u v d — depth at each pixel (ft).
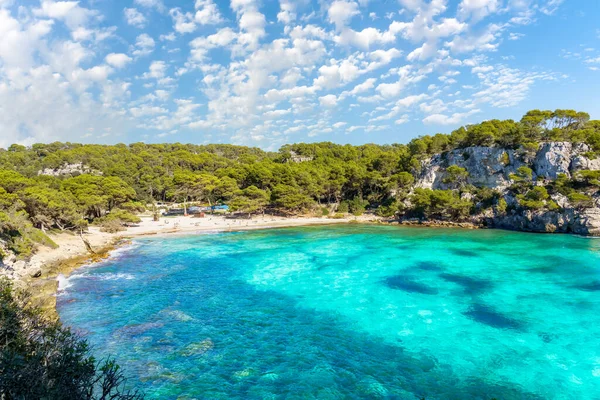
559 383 88.94
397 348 106.63
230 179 448.65
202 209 462.60
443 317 127.24
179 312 133.49
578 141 322.55
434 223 356.18
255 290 158.20
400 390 86.89
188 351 104.47
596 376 91.30
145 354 102.32
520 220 312.71
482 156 377.91
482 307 135.44
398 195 417.90
